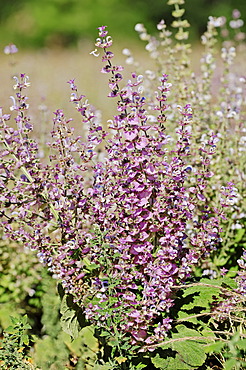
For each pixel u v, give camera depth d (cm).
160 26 458
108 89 1073
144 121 296
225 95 474
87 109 304
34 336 329
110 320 292
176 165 297
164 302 287
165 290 289
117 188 296
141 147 289
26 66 1491
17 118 313
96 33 2406
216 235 334
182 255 321
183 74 456
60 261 305
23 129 314
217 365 312
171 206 303
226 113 425
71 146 309
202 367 306
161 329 288
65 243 315
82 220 315
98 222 303
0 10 2484
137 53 1661
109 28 2412
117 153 292
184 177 308
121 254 290
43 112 558
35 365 311
